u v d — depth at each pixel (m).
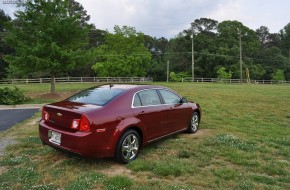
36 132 7.11
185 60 66.94
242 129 7.85
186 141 6.38
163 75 68.38
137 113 5.16
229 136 6.79
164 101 6.11
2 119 9.16
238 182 4.18
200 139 6.60
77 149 4.36
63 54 15.30
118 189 3.85
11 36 15.66
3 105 12.72
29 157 5.18
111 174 4.43
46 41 15.64
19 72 16.23
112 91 5.34
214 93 19.88
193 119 7.28
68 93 18.70
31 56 14.61
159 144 6.11
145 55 52.50
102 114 4.57
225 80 52.94
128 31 52.00
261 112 11.38
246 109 12.12
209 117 9.72
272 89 26.59
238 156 5.31
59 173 4.41
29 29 16.09
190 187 3.96
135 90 5.45
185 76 60.16
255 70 64.81
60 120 4.73
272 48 76.81
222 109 11.95
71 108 4.68
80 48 18.05
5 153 5.40
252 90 24.27
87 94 5.46
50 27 15.62
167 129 6.09
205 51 64.69
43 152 5.41
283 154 5.59
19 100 13.54
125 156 4.88
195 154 5.46
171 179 4.27
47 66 15.34
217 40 69.06
